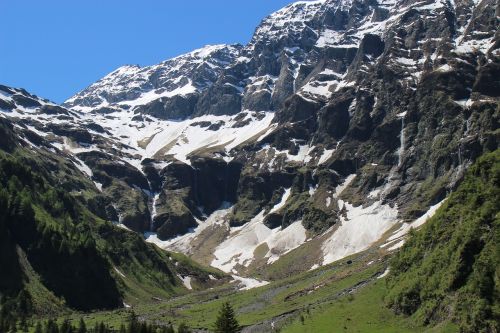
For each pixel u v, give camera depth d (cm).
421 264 15900
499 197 14350
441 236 15725
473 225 14088
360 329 14950
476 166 16112
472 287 12788
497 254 12975
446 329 12606
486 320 11950
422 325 13775
